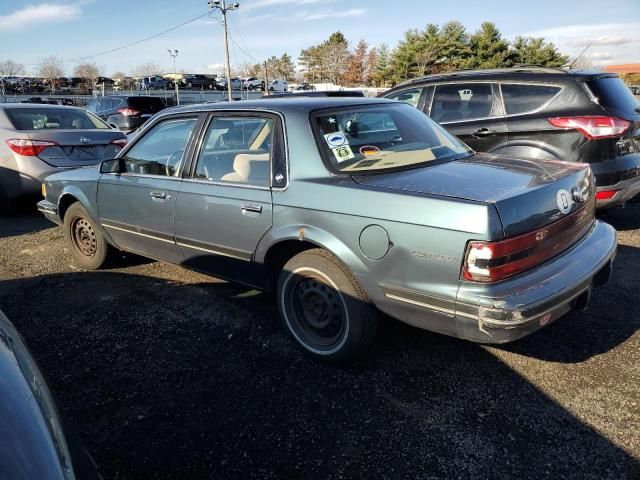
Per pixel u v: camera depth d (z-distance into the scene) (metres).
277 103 3.31
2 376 1.51
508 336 2.34
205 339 3.43
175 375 3.02
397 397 2.74
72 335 3.55
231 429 2.53
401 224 2.52
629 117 4.92
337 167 2.93
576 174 2.87
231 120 3.43
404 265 2.54
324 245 2.81
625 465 2.22
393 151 3.13
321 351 3.04
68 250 5.50
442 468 2.24
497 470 2.22
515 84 5.44
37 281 4.60
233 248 3.35
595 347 3.16
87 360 3.22
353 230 2.70
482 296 2.31
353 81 65.81
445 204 2.40
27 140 6.66
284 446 2.40
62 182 4.78
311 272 2.97
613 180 4.89
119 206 4.17
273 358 3.17
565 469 2.21
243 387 2.88
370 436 2.45
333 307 2.95
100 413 2.69
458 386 2.82
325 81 69.38
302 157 3.00
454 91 5.94
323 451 2.36
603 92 4.98
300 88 57.06
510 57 55.50
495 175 2.78
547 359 3.05
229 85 35.06
